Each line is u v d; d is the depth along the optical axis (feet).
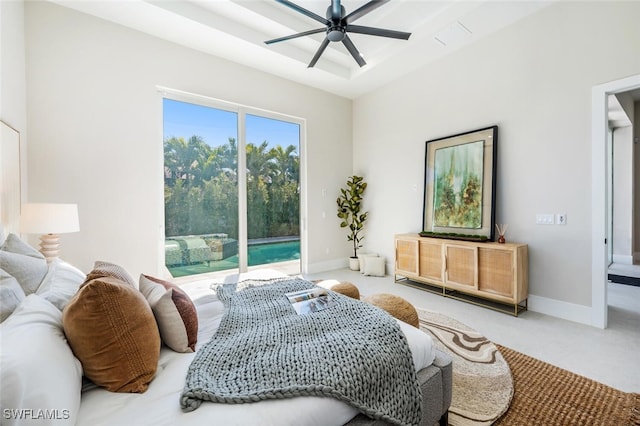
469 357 7.26
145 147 11.59
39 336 2.95
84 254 10.42
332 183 18.04
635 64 8.43
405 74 15.34
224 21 11.39
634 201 18.10
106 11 10.19
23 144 9.06
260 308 5.79
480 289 10.98
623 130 17.63
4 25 7.84
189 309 4.73
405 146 15.57
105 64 10.68
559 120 9.95
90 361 3.35
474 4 10.17
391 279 15.37
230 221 14.25
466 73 12.64
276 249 16.01
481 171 11.97
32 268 4.97
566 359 7.16
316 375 3.59
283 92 15.65
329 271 17.42
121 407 3.13
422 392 4.40
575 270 9.64
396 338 4.47
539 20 10.36
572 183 9.69
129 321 3.55
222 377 3.57
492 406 5.47
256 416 3.01
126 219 11.19
